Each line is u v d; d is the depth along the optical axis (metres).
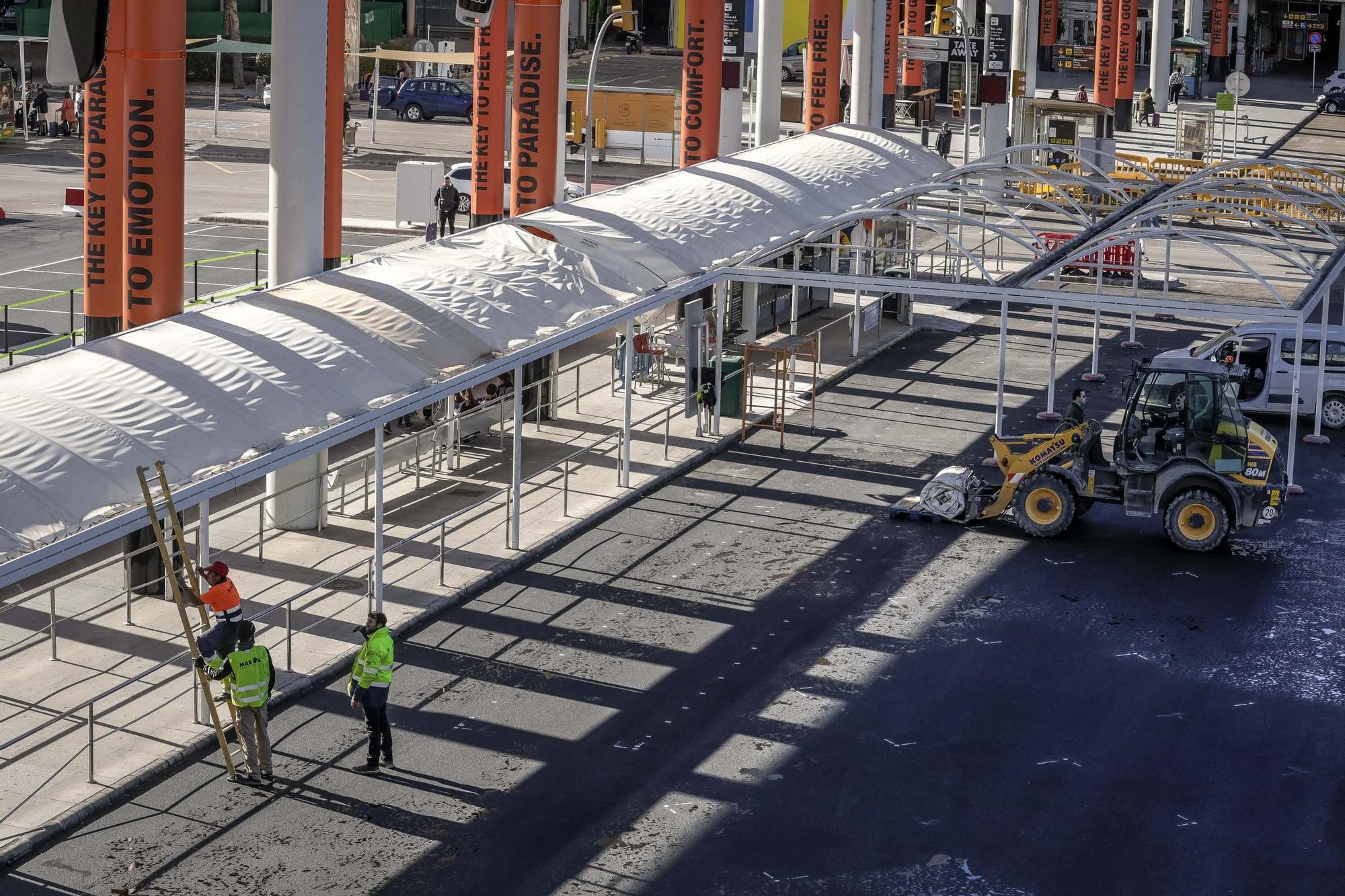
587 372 33.50
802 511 24.98
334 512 24.23
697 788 15.91
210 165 59.62
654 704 17.91
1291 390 30.27
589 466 26.88
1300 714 17.88
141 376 17.56
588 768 16.31
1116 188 38.75
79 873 14.12
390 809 15.41
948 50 56.88
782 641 19.77
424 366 20.06
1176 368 23.67
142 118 20.53
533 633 19.92
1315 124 76.88
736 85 43.56
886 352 36.00
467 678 18.52
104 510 15.05
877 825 15.20
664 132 64.25
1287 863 14.62
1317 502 25.86
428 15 97.69
